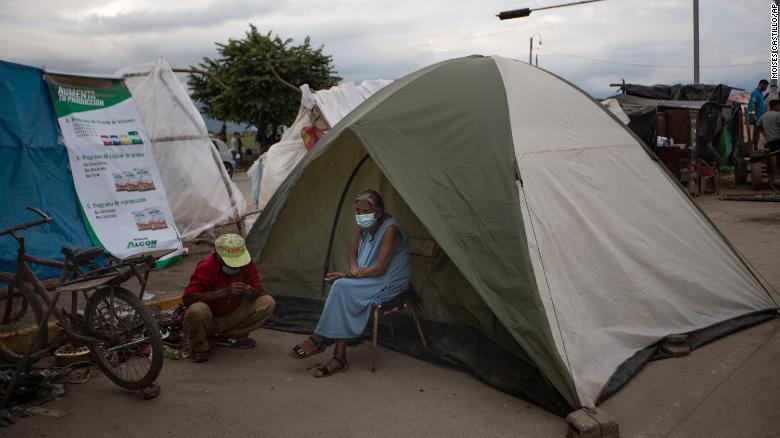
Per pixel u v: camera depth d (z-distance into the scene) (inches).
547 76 233.1
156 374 165.0
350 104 420.5
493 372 177.2
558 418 155.2
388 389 174.6
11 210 271.7
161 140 354.0
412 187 188.4
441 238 178.5
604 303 185.2
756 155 551.2
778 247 321.4
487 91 206.5
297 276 256.2
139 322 174.2
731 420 150.6
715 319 207.9
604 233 195.0
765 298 225.0
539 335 162.2
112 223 304.3
